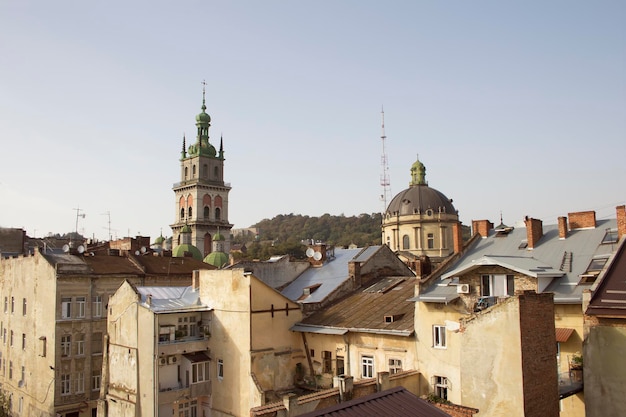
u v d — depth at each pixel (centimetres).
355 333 4081
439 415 2222
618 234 3544
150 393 4228
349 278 4997
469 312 3381
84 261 6141
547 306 2822
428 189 13525
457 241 4284
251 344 4212
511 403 2655
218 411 4409
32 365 6006
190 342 4450
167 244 16788
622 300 2572
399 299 4331
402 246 13275
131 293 4581
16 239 8012
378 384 3312
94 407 5788
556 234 4000
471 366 2825
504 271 3356
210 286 4644
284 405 2906
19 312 6456
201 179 16350
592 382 2623
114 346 4725
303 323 4509
